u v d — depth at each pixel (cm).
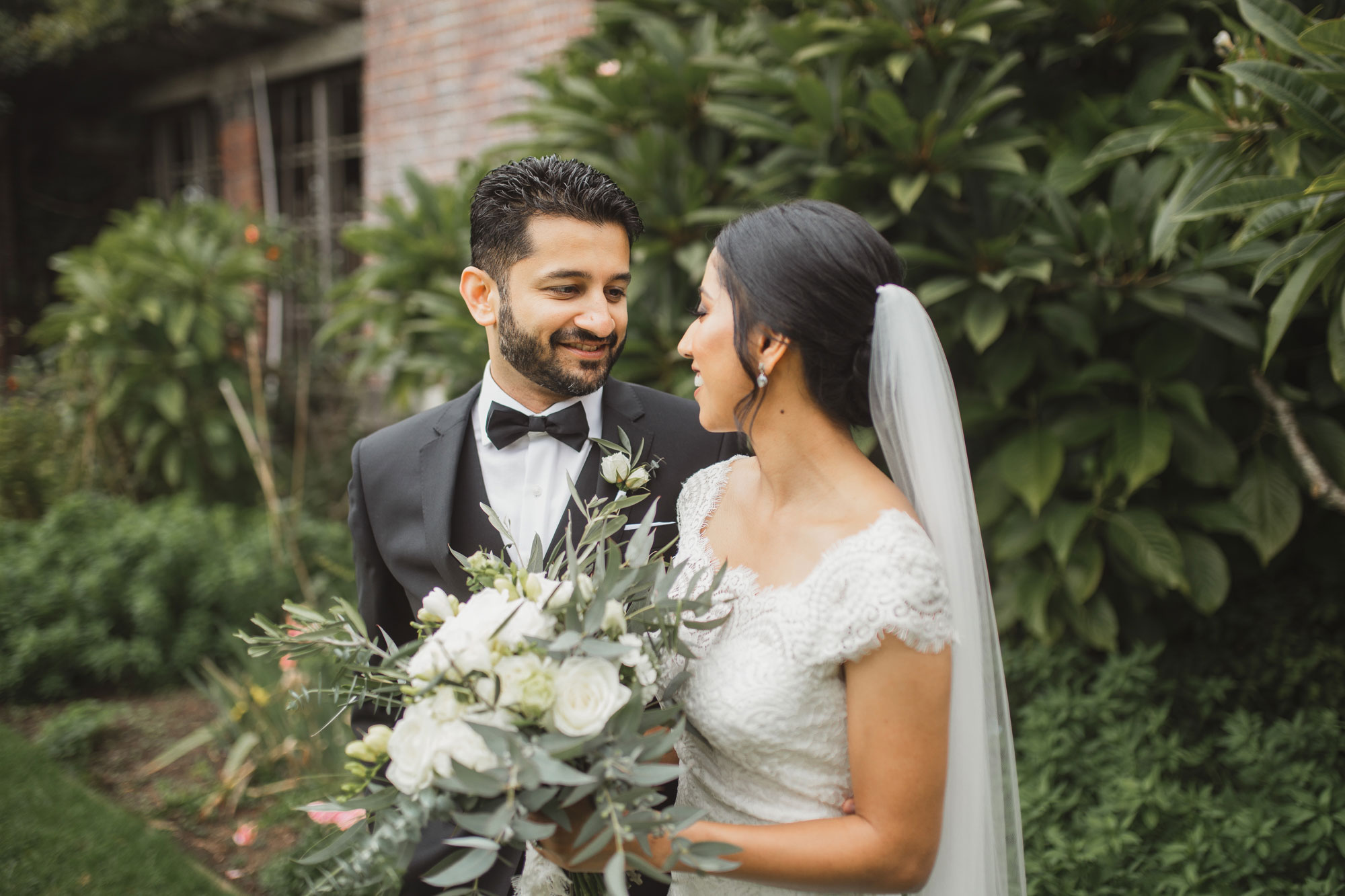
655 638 123
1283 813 203
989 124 269
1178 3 265
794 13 331
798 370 121
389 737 109
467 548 162
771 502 130
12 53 784
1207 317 239
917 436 125
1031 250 252
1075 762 233
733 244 122
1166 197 247
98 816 291
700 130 325
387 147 637
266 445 515
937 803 109
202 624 409
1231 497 261
